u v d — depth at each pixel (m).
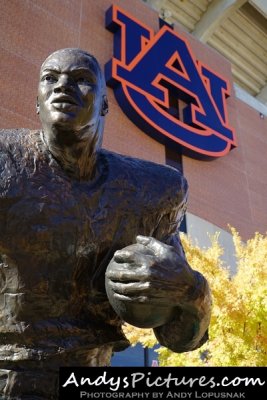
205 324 1.16
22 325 1.17
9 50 6.98
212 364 4.07
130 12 9.77
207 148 9.30
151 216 1.38
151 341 4.43
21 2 7.56
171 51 9.71
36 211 1.20
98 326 1.26
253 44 13.44
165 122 8.66
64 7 8.31
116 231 1.31
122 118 8.25
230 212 9.52
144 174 1.42
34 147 1.28
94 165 1.32
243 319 4.05
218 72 11.53
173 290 1.05
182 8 12.27
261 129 12.09
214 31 12.81
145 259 1.05
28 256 1.19
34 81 7.07
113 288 1.08
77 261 1.23
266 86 14.12
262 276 4.16
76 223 1.23
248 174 10.69
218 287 4.12
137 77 8.65
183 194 1.49
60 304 1.21
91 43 8.51
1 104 6.49
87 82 1.23
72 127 1.18
